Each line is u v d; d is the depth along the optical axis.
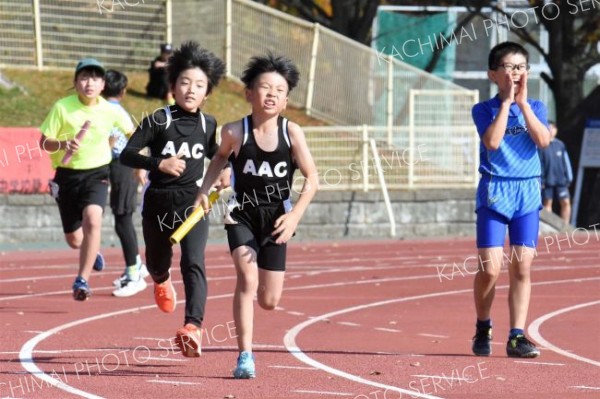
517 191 26.00
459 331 31.61
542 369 24.88
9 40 81.88
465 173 77.12
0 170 66.69
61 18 83.19
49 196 67.75
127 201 39.09
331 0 99.88
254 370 23.72
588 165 94.44
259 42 87.31
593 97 103.69
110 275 47.84
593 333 31.05
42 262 54.53
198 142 26.91
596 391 22.28
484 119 26.27
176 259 55.31
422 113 78.19
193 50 26.94
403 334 30.91
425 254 60.41
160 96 80.94
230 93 85.94
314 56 85.31
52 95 80.12
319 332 31.22
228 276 47.97
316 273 49.69
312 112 85.25
